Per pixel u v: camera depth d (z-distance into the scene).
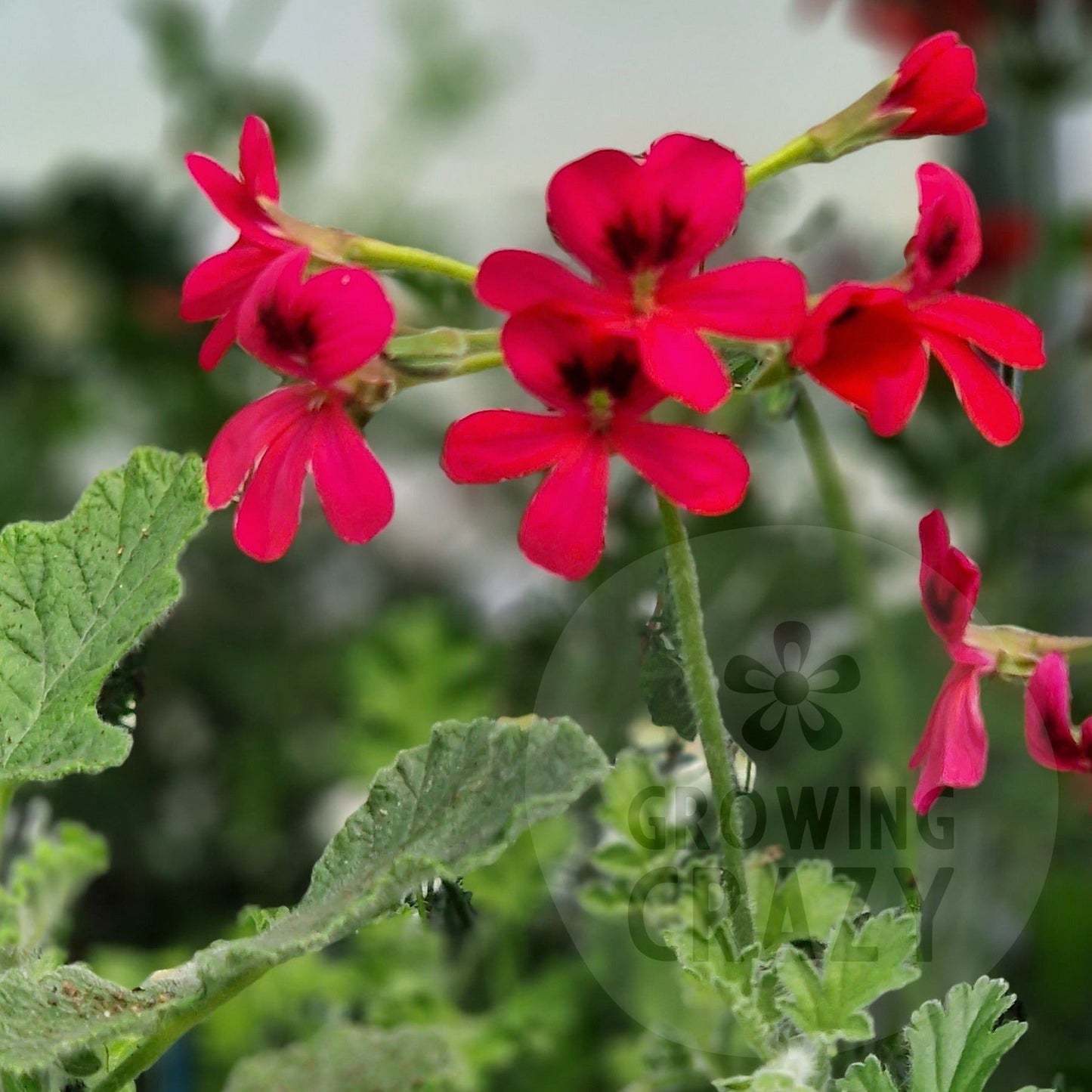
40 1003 0.53
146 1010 0.53
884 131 0.55
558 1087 0.71
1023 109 0.92
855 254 0.95
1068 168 1.10
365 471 0.54
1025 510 0.92
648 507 0.71
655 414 0.70
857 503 0.93
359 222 1.24
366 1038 0.62
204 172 0.54
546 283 0.52
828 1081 0.54
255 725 1.10
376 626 1.03
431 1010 0.71
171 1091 0.66
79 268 1.26
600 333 0.52
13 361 1.26
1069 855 0.78
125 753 0.54
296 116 1.20
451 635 0.91
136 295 1.23
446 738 0.53
